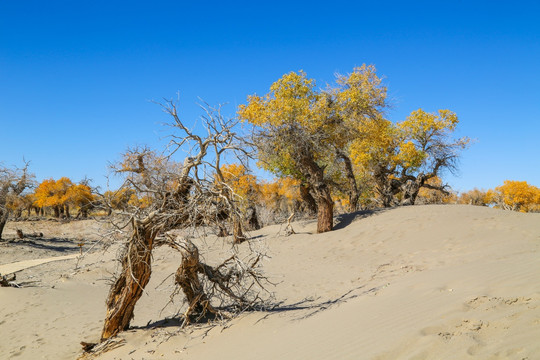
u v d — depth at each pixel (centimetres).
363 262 1641
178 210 909
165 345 836
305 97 2464
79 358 895
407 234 1955
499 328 451
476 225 1866
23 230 5034
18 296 1519
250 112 2353
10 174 3672
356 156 3650
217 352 731
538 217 1892
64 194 6400
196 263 945
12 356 995
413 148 3556
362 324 631
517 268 767
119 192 907
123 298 936
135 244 899
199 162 923
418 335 482
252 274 1010
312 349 577
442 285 759
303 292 1229
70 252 3503
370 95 2533
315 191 2492
